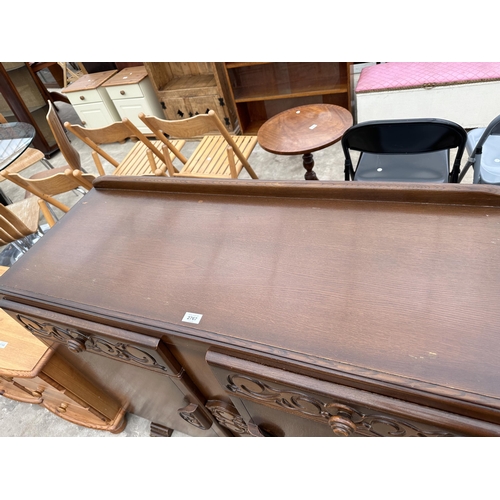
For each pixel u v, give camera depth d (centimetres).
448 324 59
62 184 191
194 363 86
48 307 89
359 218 82
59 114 476
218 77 291
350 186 85
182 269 85
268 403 76
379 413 58
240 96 307
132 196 113
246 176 279
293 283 74
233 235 89
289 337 65
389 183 82
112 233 101
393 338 60
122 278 87
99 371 121
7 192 349
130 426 166
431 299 63
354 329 63
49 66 453
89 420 160
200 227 94
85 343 96
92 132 205
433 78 227
